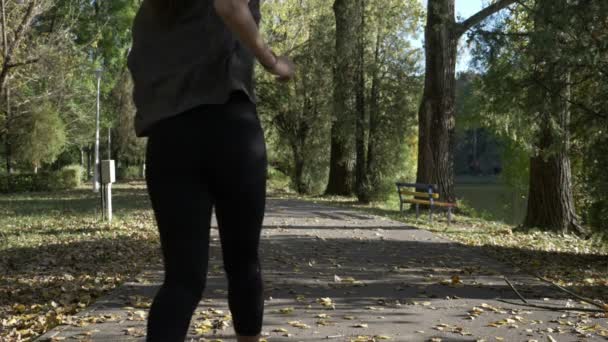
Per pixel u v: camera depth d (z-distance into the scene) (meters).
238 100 2.11
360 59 29.34
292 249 11.10
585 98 12.68
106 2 47.56
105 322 5.48
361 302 6.54
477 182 78.56
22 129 38.62
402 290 7.30
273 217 17.95
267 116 36.34
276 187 45.00
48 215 19.91
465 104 20.42
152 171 2.11
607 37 11.76
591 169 12.03
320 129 35.34
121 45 48.81
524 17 14.82
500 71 13.61
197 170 2.07
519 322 5.68
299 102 35.00
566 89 12.70
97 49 47.09
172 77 2.07
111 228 15.66
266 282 7.68
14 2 17.81
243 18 1.97
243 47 2.13
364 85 29.69
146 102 2.12
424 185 19.02
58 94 26.25
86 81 42.91
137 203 26.70
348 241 12.43
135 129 2.18
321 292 7.08
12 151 40.19
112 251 11.34
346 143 30.39
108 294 6.78
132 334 5.06
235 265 2.26
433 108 22.25
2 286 8.13
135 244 12.37
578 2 11.61
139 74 2.14
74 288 7.80
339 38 29.36
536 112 13.22
